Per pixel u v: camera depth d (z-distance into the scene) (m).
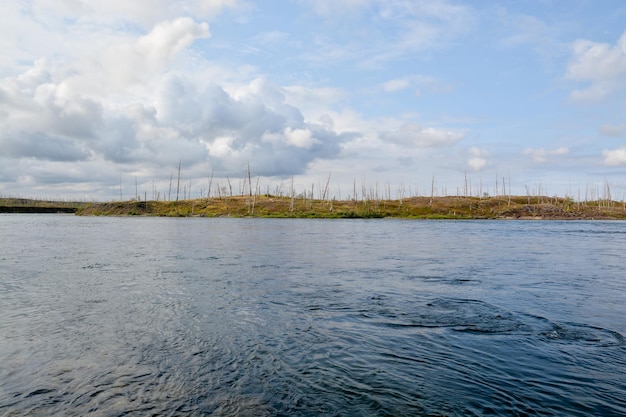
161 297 20.70
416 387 10.44
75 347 13.32
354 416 9.04
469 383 10.66
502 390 10.26
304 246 49.72
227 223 124.94
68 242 54.22
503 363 11.95
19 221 136.50
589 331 14.95
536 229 96.44
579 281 25.38
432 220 169.38
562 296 20.89
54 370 11.50
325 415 9.09
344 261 35.34
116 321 16.31
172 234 72.12
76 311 17.89
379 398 9.84
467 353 12.77
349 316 17.08
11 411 9.28
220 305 19.02
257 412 9.21
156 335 14.58
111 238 61.94
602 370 11.45
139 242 54.72
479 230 91.19
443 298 20.44
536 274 28.17
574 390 10.27
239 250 44.56
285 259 36.62
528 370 11.46
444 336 14.43
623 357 12.40
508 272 29.09
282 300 20.05
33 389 10.36
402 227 104.56
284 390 10.28
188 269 30.33
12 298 20.39
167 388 10.40
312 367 11.70
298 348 13.25
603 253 42.31
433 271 29.53
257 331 15.02
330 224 121.06
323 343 13.73
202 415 9.09
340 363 12.00
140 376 11.10
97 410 9.32
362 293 21.67
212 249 45.66
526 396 9.95
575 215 193.75
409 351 12.95
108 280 25.56
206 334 14.69
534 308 18.34
